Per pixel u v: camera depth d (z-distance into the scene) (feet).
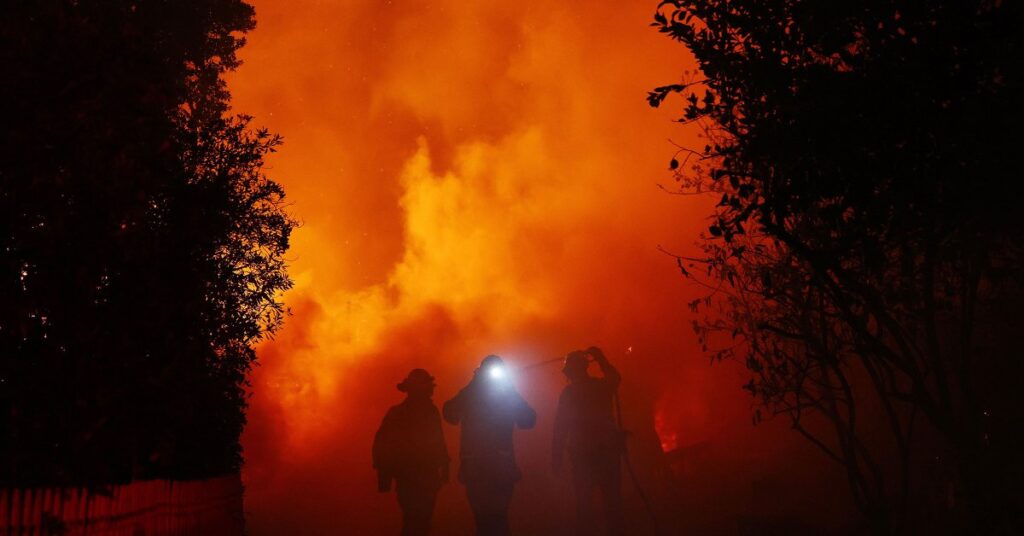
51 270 18.33
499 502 35.86
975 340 31.37
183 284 21.07
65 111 17.42
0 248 17.61
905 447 27.22
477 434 36.14
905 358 22.63
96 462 19.70
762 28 21.12
